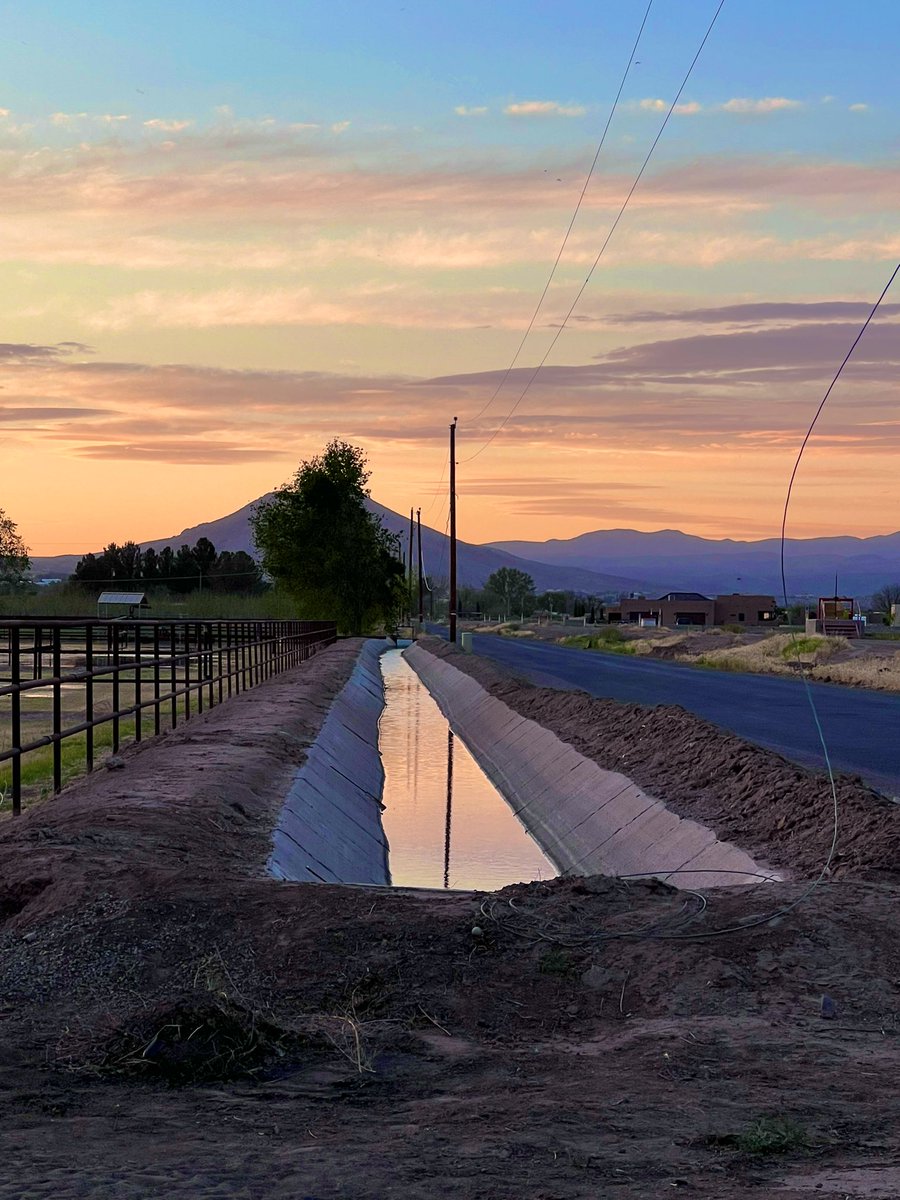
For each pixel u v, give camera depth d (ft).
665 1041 23.77
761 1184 16.15
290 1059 22.48
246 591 501.15
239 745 71.10
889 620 322.55
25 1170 16.42
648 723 78.18
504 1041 24.66
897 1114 19.42
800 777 52.85
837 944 28.94
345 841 62.23
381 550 326.03
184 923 30.42
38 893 34.04
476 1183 16.05
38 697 110.22
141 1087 20.84
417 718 142.10
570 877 34.50
